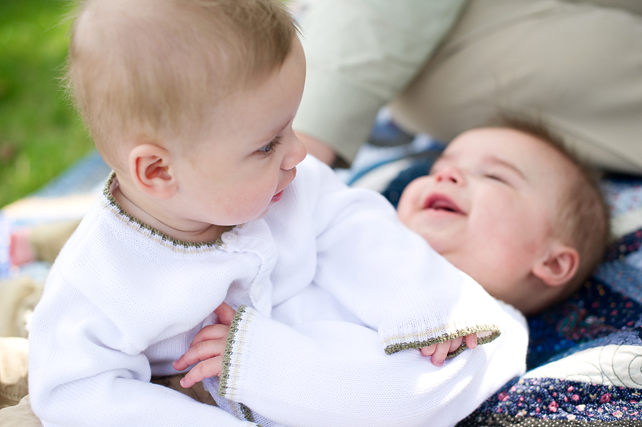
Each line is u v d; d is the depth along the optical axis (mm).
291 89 805
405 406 963
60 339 889
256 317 976
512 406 1062
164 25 748
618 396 1034
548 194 1384
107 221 892
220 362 968
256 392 942
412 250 1112
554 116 1597
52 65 3033
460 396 1043
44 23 3346
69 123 2773
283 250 1074
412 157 1911
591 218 1413
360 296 1082
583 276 1416
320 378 951
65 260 904
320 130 1540
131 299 896
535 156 1428
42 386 878
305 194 1115
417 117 1863
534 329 1396
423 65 1699
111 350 912
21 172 2541
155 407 899
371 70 1575
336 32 1588
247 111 780
